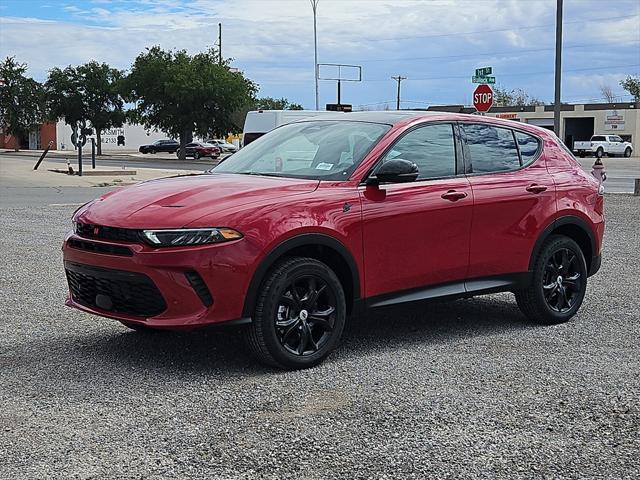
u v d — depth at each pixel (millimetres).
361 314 5824
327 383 5207
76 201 19672
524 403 4855
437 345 6238
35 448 4094
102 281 5359
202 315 5105
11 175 30938
